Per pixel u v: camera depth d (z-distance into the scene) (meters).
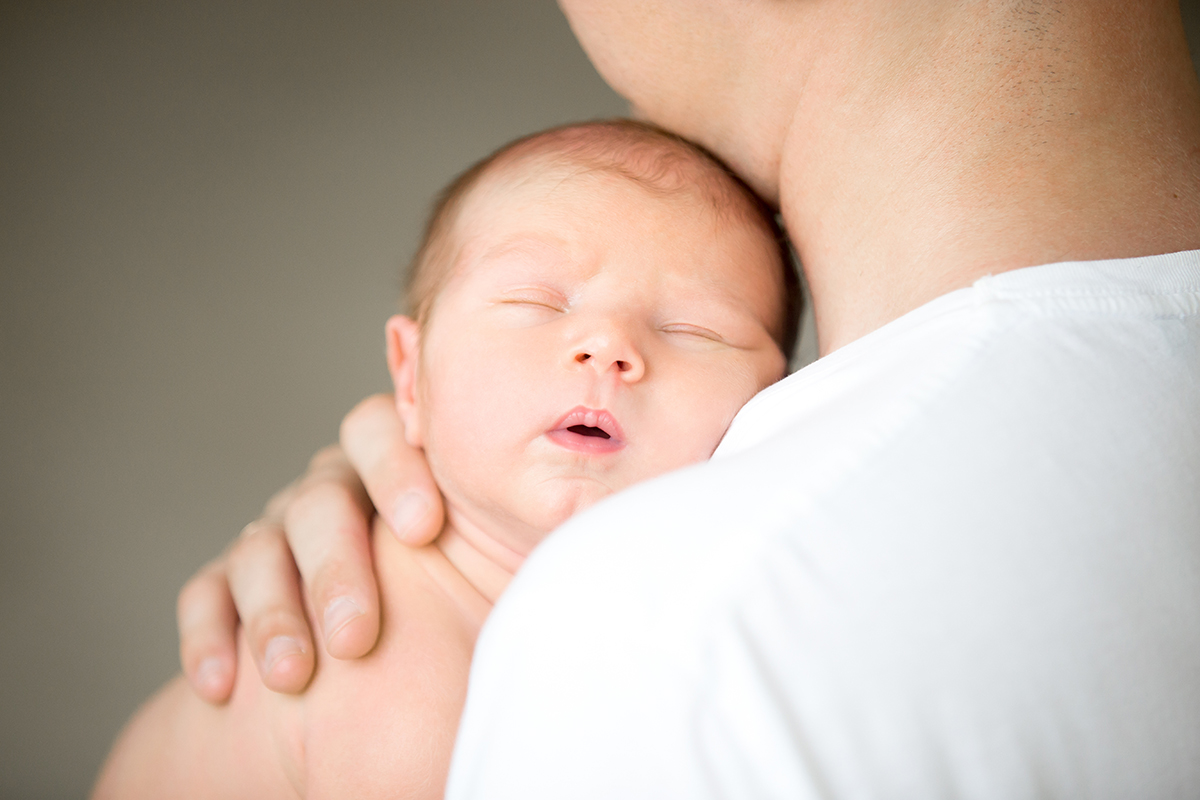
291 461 2.47
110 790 1.23
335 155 2.67
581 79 2.80
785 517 0.44
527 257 1.10
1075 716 0.44
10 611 2.24
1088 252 0.59
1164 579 0.48
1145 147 0.64
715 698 0.39
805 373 0.65
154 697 1.34
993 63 0.67
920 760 0.41
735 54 0.86
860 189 0.73
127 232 2.55
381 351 2.57
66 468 2.37
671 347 1.07
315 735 0.98
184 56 2.68
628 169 1.17
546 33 2.82
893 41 0.73
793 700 0.40
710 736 0.39
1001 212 0.63
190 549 2.37
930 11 0.71
